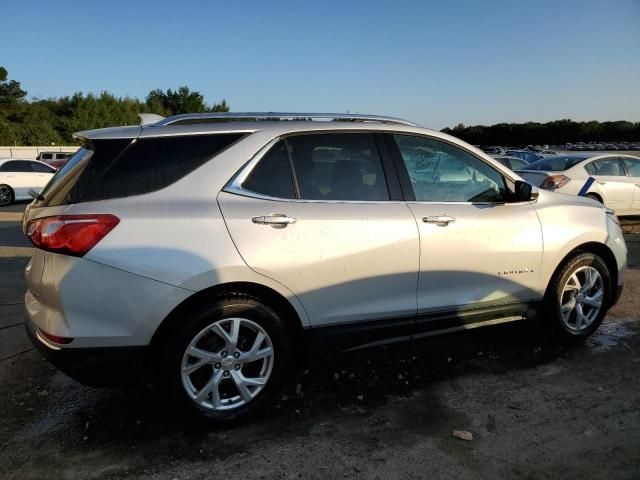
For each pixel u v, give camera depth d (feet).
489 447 9.21
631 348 13.55
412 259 10.89
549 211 12.85
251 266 9.41
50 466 8.64
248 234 9.44
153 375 9.48
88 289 8.62
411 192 11.27
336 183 10.62
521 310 12.75
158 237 8.91
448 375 12.05
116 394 11.12
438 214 11.27
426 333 11.57
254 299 9.66
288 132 10.44
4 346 13.60
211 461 8.82
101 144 9.32
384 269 10.62
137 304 8.80
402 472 8.54
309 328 10.28
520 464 8.74
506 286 12.26
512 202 12.37
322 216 10.12
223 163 9.74
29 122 213.46
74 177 9.27
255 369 10.14
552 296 13.12
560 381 11.73
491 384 11.59
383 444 9.32
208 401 9.64
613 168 34.32
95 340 8.74
